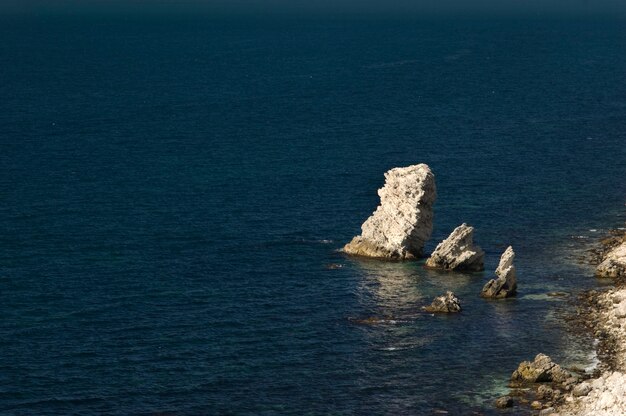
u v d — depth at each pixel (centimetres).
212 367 11562
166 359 11762
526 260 15438
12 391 10912
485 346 12106
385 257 15425
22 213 18025
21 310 13200
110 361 11688
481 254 14912
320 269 14975
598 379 10762
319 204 18888
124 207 18612
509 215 18100
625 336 12175
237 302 13612
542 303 13512
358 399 10812
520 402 10594
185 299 13712
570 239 16600
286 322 12900
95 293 13888
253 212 18288
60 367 11506
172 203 18938
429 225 15488
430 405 10638
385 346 12150
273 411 10544
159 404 10675
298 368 11550
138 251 15825
